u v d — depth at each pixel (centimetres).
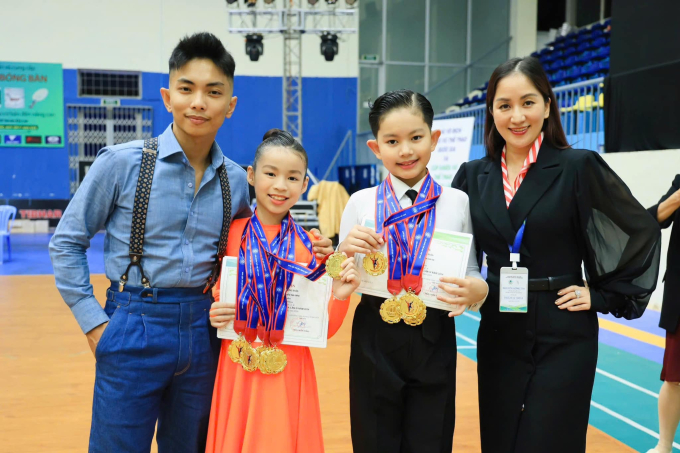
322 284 186
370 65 1505
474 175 204
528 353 186
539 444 180
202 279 182
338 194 1166
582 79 1002
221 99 176
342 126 1504
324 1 1385
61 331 520
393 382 186
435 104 1538
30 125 1398
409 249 188
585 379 183
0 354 450
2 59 1369
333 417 332
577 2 1470
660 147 591
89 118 1429
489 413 195
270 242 192
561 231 186
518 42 1460
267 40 1458
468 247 183
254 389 179
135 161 176
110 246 180
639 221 184
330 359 446
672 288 265
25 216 1409
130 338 173
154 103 1445
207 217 182
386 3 1501
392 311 183
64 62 1398
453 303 180
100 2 1398
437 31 1523
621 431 319
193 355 180
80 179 1434
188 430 184
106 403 173
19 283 762
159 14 1424
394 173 188
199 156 184
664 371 272
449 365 189
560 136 195
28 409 339
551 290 186
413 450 189
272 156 183
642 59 611
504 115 187
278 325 184
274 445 178
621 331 536
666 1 577
